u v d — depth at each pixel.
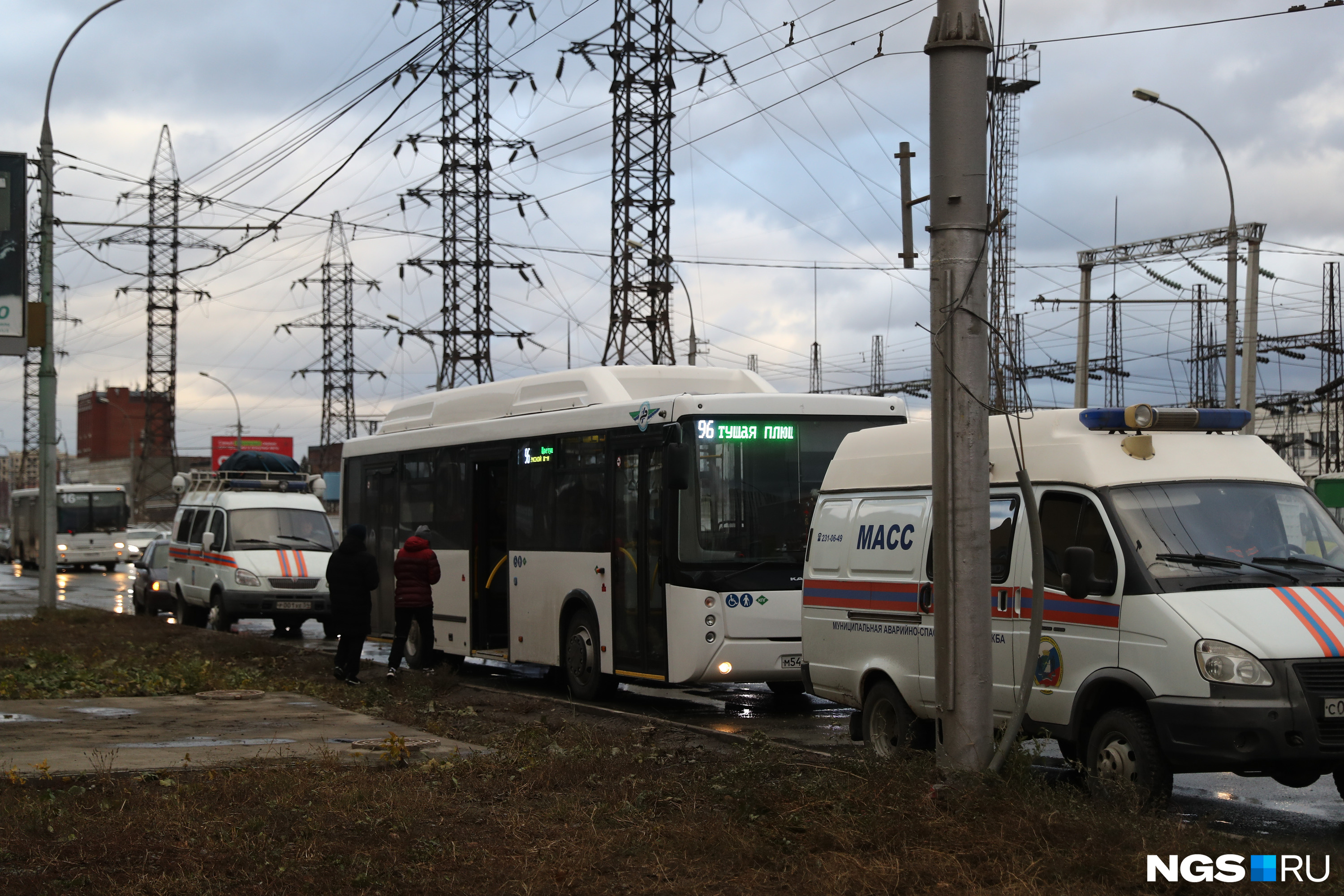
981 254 8.52
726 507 13.76
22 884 6.25
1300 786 8.10
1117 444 9.10
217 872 6.61
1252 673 7.65
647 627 14.14
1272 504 8.95
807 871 6.55
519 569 16.70
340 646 16.33
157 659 18.30
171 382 85.00
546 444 16.28
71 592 42.59
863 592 10.67
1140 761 8.04
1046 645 8.92
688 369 16.08
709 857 6.95
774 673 13.61
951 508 8.41
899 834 7.06
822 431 14.21
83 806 8.04
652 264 43.75
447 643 18.33
